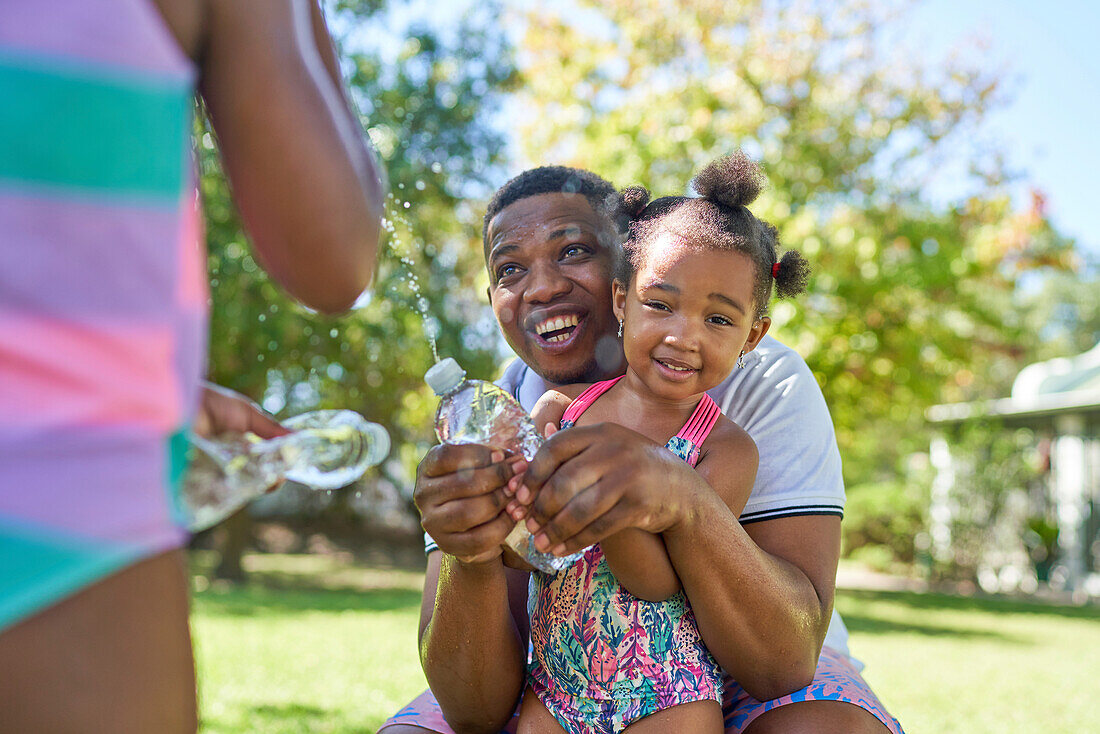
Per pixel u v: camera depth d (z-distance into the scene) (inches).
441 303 393.4
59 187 33.3
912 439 763.4
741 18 549.0
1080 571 643.5
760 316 73.5
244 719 190.9
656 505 55.1
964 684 275.7
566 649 66.7
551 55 573.6
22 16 33.1
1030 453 699.4
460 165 457.7
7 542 32.5
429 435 470.3
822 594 68.8
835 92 556.7
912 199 552.7
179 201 36.9
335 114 43.3
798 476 72.6
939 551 684.1
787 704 65.9
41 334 32.9
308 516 754.2
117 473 34.4
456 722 71.3
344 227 42.3
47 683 33.8
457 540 54.6
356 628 334.0
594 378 82.0
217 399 49.5
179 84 36.7
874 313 491.5
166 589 37.6
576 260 79.7
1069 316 1658.5
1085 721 231.1
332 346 382.6
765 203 439.2
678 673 65.4
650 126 507.8
